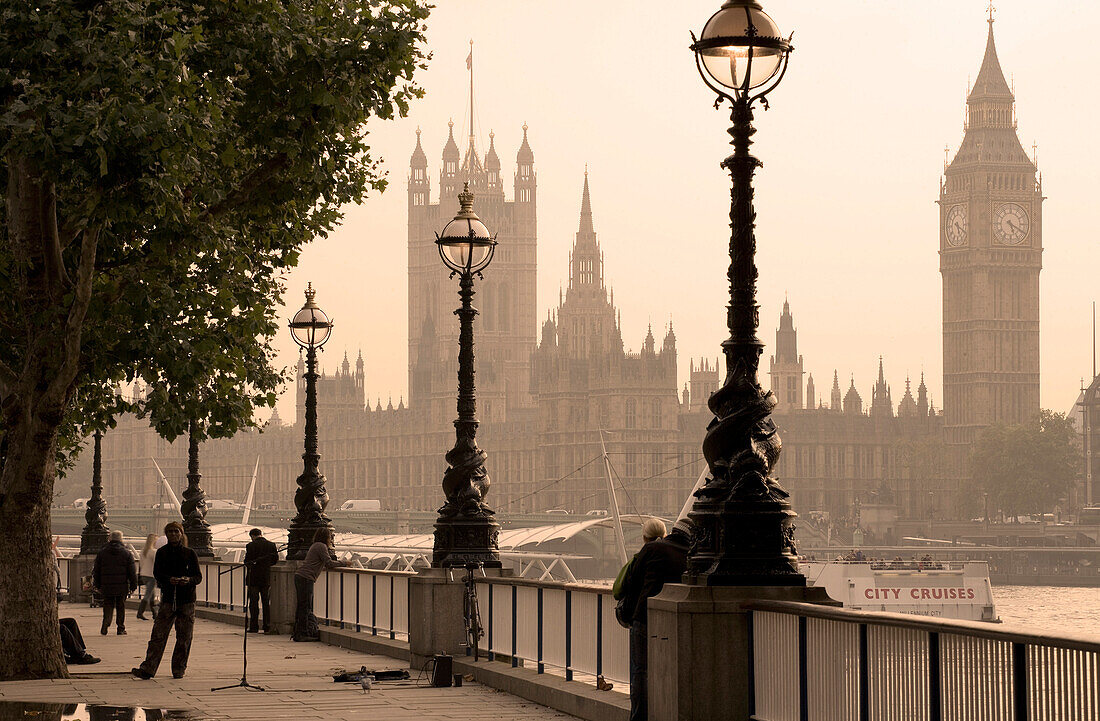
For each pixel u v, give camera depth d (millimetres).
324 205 27531
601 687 18891
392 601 29062
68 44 20172
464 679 23406
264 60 22156
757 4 14594
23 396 23562
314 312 35625
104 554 36438
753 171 14695
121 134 19281
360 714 18922
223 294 26953
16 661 23781
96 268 25234
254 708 19578
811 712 13055
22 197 23266
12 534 23844
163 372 26656
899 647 11789
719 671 14078
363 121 23984
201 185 23609
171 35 20297
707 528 14562
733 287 14617
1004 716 10453
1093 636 9609
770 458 14492
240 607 41281
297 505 35719
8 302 24609
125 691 21859
